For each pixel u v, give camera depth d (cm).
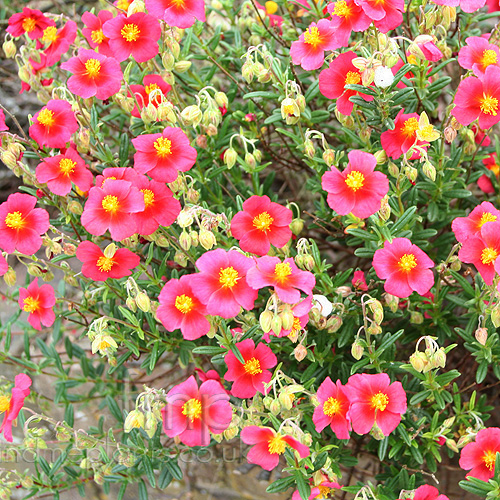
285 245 47
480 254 45
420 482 49
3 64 67
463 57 47
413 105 50
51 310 50
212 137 53
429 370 46
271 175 56
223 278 44
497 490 44
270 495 54
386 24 47
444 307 52
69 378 54
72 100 50
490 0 54
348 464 49
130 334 50
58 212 61
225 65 57
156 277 50
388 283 45
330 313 47
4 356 53
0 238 47
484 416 49
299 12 58
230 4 57
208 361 55
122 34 49
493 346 47
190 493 54
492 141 58
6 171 65
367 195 45
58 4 67
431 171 46
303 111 48
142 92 52
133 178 47
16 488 53
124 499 54
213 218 45
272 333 45
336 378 50
